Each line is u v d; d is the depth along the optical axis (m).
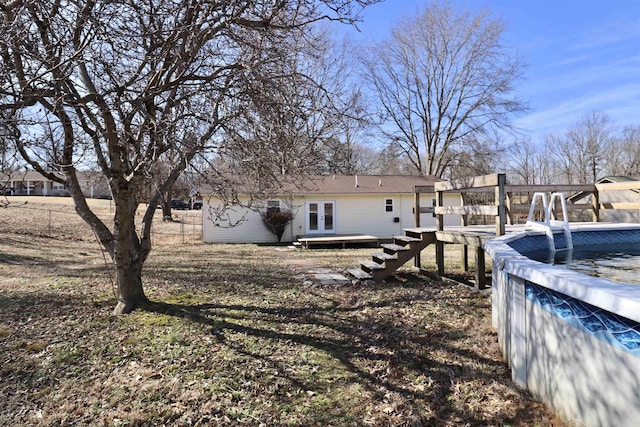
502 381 3.54
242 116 4.73
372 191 19.81
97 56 4.23
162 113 4.95
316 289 7.34
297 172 5.66
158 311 5.74
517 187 7.77
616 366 2.17
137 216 28.50
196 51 4.38
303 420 3.15
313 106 4.90
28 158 4.70
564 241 6.62
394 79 28.64
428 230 8.06
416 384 3.68
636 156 32.88
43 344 4.63
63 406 3.38
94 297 6.68
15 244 14.05
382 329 5.07
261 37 4.72
